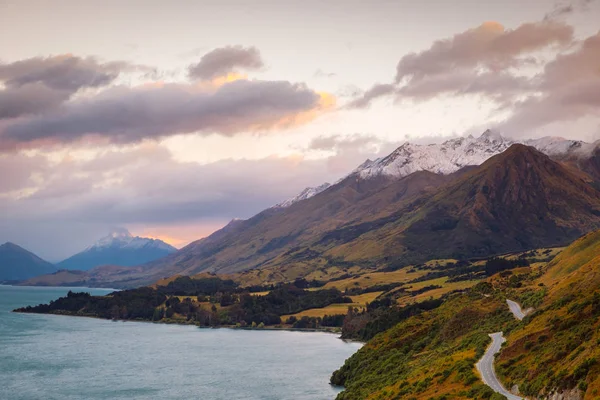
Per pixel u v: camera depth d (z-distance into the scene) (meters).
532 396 95.44
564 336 110.81
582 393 83.69
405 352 191.38
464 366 120.00
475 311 184.25
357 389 168.88
